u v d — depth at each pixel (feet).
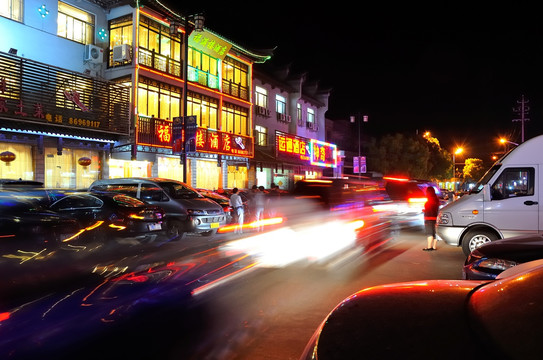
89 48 63.41
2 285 19.51
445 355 5.41
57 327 14.93
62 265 24.02
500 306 6.13
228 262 28.78
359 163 127.54
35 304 17.37
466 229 29.81
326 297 19.54
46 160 57.11
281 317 16.51
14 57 49.96
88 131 59.06
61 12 61.82
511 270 11.32
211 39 80.28
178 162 77.71
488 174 30.17
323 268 26.71
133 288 20.30
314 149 118.32
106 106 61.00
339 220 49.44
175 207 40.42
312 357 6.12
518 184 28.66
